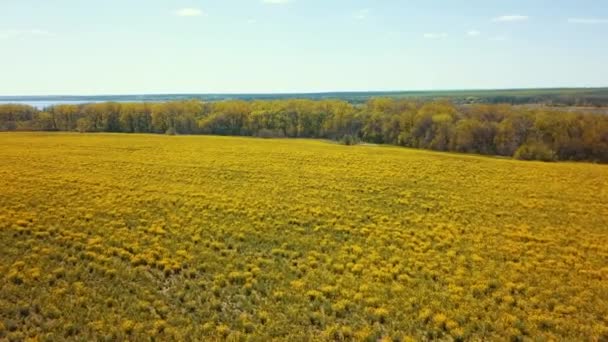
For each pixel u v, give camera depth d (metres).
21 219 26.98
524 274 21.38
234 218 29.08
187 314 17.38
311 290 19.38
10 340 15.25
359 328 16.70
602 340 15.92
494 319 17.33
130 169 44.47
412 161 53.50
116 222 27.39
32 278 19.53
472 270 21.78
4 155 51.28
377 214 30.84
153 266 21.55
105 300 18.08
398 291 19.44
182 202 32.44
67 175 40.50
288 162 50.81
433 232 27.12
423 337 16.20
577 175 47.16
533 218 30.84
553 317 17.44
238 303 18.38
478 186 40.38
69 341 15.37
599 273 21.47
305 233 26.70
